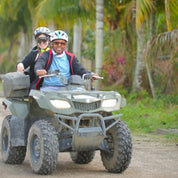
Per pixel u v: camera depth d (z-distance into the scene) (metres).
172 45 22.36
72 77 9.52
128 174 9.14
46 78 9.62
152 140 15.01
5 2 37.47
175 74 26.00
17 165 10.10
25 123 9.76
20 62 10.48
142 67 27.12
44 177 8.51
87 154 10.40
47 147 8.43
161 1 25.66
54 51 9.79
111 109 8.87
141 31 26.81
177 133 15.98
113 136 9.15
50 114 8.94
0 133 11.05
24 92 9.94
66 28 28.08
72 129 8.42
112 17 31.77
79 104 8.59
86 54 35.00
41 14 25.00
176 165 10.47
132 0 28.75
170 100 24.02
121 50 30.84
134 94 26.36
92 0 28.27
